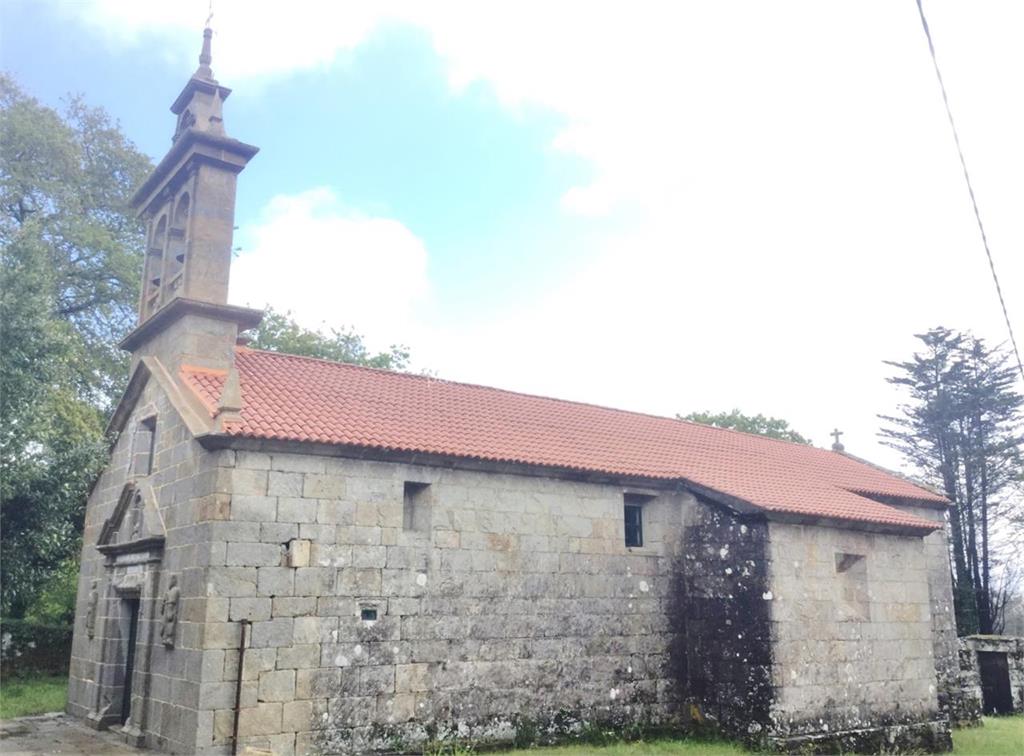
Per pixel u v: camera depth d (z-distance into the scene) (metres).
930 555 26.44
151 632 15.92
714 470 21.75
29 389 21.97
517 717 17.03
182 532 15.54
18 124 33.62
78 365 32.91
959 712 25.30
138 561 17.09
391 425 17.52
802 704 18.12
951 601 26.50
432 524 16.78
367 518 16.00
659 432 24.48
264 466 15.11
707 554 19.69
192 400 16.23
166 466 16.94
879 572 20.73
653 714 18.88
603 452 20.38
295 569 15.01
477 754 15.97
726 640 18.89
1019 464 48.72
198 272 18.14
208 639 13.98
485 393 22.48
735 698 18.41
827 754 18.06
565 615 18.17
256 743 14.06
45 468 23.06
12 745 15.52
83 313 35.66
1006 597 52.16
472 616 16.89
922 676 20.80
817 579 19.28
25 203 34.28
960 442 50.44
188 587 14.84
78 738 16.38
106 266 35.28
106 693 17.69
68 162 34.97
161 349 18.88
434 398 20.61
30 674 27.86
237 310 18.19
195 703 13.81
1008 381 49.81
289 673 14.61
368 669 15.43
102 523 20.47
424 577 16.45
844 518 19.83
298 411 16.70
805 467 26.00
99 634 18.38
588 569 18.73
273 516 14.99
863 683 19.44
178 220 19.94
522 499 18.16
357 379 20.22
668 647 19.50
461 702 16.39
